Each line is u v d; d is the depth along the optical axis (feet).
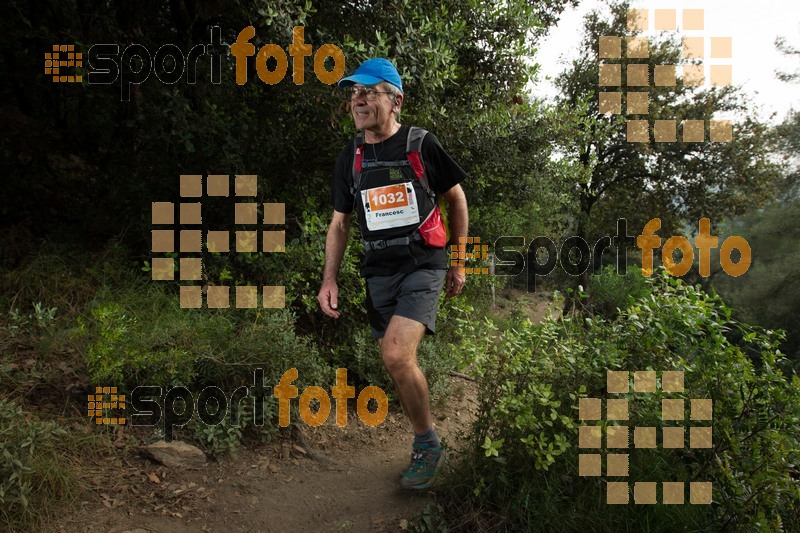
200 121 12.59
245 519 8.41
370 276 8.92
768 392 8.23
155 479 8.91
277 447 10.62
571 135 22.56
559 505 7.82
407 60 13.60
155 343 10.49
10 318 11.39
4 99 16.34
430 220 8.59
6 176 14.90
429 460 8.95
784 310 68.95
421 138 8.47
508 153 20.26
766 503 7.78
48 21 16.02
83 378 10.44
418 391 8.59
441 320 16.63
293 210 14.94
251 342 11.23
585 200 57.41
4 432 7.98
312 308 13.61
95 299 11.82
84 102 15.67
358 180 8.69
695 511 7.74
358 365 13.73
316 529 8.29
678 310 8.87
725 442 8.14
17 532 7.18
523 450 8.29
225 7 14.15
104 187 15.31
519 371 8.48
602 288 22.48
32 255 13.01
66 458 8.62
